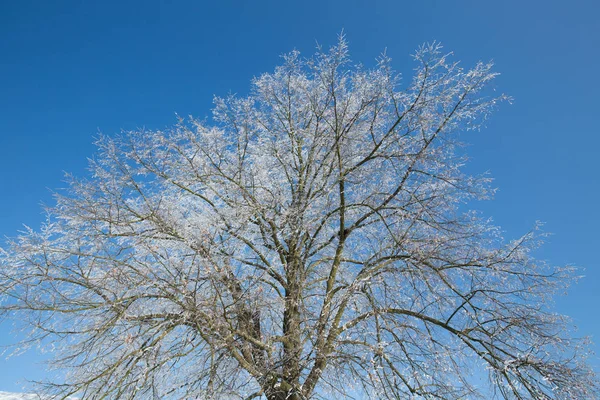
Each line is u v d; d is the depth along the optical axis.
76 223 7.73
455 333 8.36
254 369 7.25
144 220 8.38
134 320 7.10
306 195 9.60
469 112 8.62
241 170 9.34
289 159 10.14
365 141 9.68
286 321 8.71
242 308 7.36
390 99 8.98
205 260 7.04
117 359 6.89
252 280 7.67
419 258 8.23
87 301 6.94
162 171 9.30
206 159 9.61
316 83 9.88
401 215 8.87
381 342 7.32
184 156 9.45
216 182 9.38
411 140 9.13
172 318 6.80
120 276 6.79
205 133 9.66
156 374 6.89
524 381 7.50
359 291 8.09
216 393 6.70
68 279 6.97
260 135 10.27
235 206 8.84
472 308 8.41
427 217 8.88
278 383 7.49
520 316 8.31
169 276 7.16
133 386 6.32
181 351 7.30
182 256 7.52
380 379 7.17
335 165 9.80
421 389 7.27
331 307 8.23
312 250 10.12
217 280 7.32
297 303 8.38
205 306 6.83
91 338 6.72
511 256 8.66
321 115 9.56
